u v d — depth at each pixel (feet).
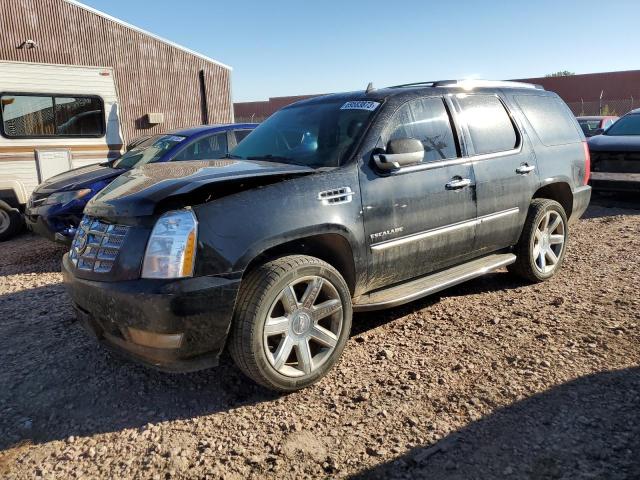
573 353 12.13
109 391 11.48
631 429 9.26
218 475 8.71
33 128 30.83
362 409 10.41
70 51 44.93
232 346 10.46
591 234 23.95
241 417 10.34
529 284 17.17
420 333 13.76
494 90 16.26
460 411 10.14
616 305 14.90
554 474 8.29
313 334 11.21
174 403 10.94
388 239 12.53
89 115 32.94
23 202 29.81
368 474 8.57
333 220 11.37
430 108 14.12
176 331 9.66
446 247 13.97
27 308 16.72
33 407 10.91
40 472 8.96
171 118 51.88
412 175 12.97
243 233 10.23
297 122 14.69
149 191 10.35
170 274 9.68
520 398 10.43
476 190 14.46
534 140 16.66
